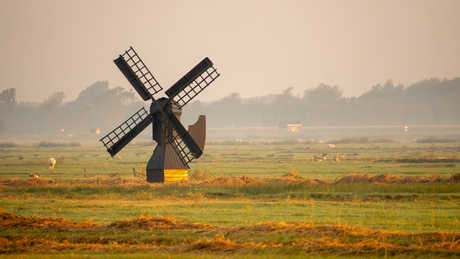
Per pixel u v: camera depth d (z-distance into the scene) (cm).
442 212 7325
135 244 4909
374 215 6969
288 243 4741
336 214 7100
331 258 4197
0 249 4644
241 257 4175
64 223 5941
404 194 9281
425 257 4206
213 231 5378
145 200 9194
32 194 10125
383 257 4225
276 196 9575
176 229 5547
